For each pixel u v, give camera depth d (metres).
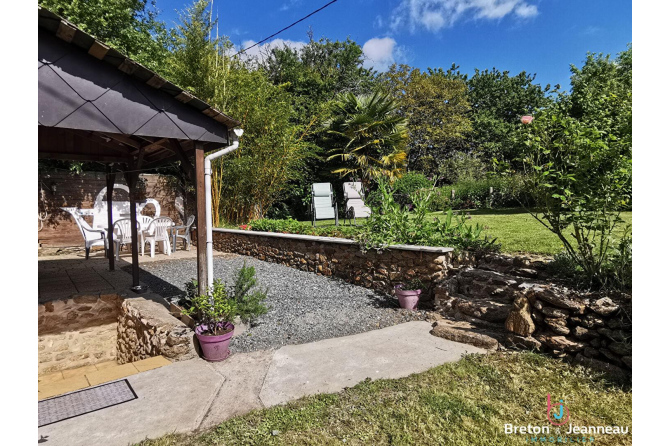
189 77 8.93
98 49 2.76
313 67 20.62
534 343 3.03
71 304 4.78
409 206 6.16
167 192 10.62
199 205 3.68
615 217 3.01
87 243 8.00
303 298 4.94
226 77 9.16
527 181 3.44
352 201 10.35
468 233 5.08
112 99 2.96
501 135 24.61
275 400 2.47
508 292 3.79
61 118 2.73
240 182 9.89
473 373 2.74
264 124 10.05
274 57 18.48
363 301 4.72
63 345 4.71
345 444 2.00
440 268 4.34
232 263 7.57
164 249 8.85
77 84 2.80
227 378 2.82
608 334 2.69
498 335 3.34
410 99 21.16
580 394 2.43
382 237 5.11
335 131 15.41
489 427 2.12
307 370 2.89
